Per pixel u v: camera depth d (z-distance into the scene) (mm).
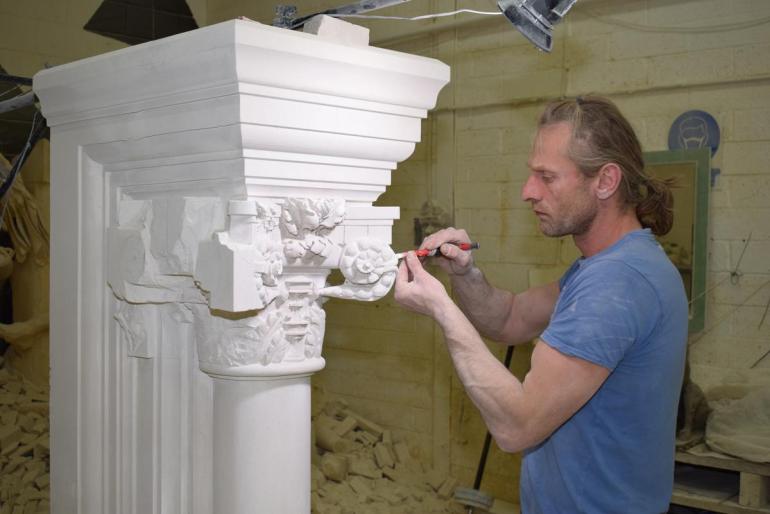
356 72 1376
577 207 1445
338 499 3992
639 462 1419
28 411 4191
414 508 4016
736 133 3238
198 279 1424
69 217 1730
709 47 3283
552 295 1858
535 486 1511
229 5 5250
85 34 4820
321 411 4684
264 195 1388
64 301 1768
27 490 3668
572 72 3719
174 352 1616
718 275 3301
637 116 3514
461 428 4246
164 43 1329
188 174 1472
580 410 1428
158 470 1628
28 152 2316
